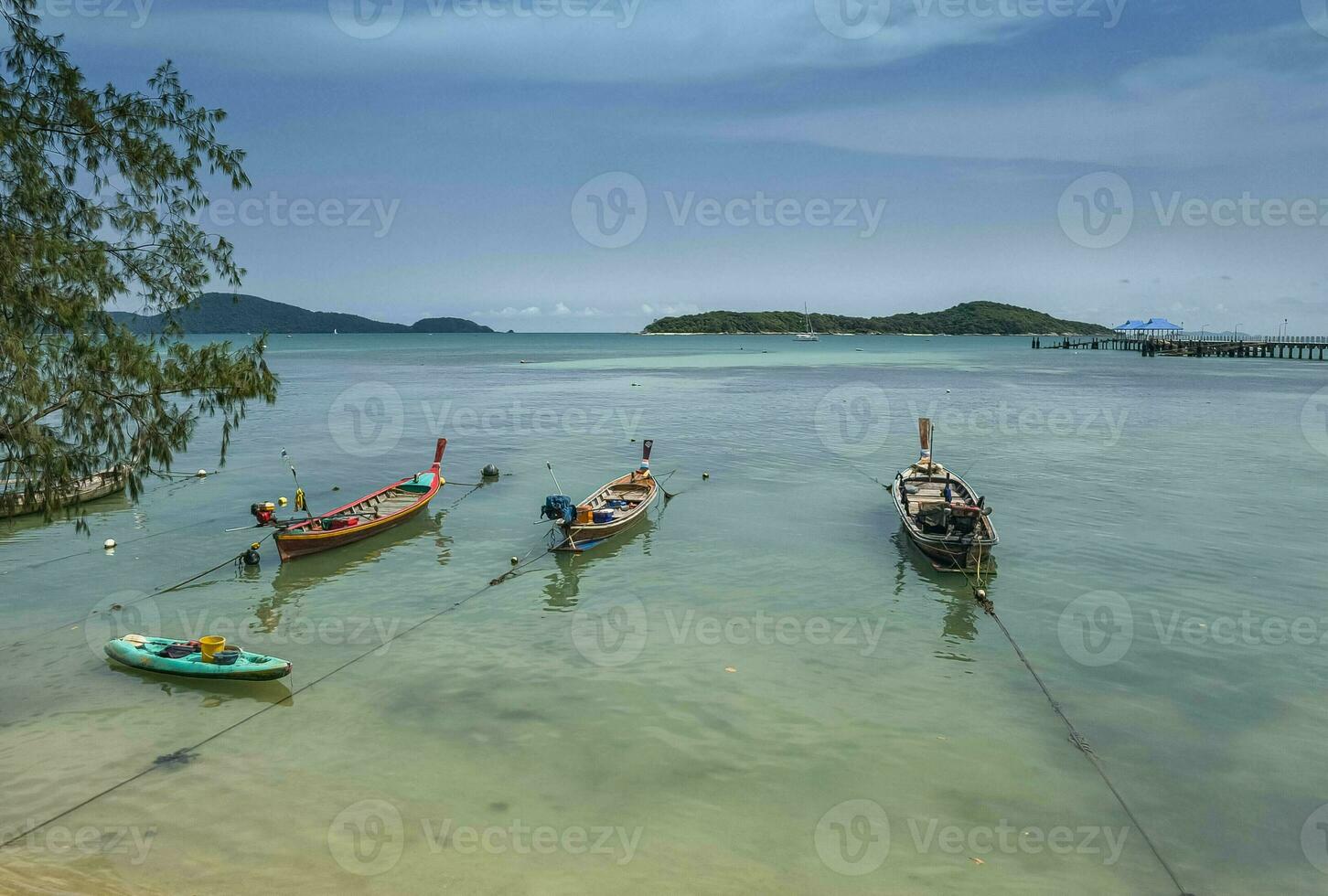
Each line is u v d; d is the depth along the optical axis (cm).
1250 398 7356
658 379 9925
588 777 1331
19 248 1399
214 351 1636
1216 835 1196
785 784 1315
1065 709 1560
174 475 3775
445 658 1789
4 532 2806
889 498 3303
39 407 1406
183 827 1200
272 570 2417
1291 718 1523
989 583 2252
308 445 4625
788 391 8200
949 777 1337
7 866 1102
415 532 2825
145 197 1634
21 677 1694
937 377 10362
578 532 2577
